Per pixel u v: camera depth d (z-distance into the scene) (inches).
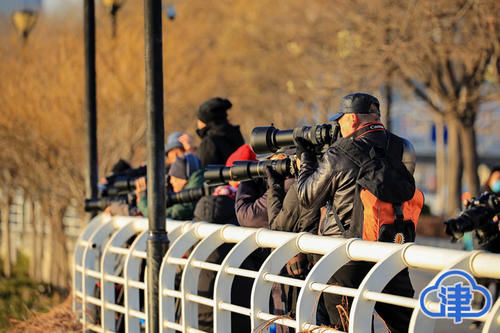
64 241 2709.2
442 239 2940.5
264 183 793.6
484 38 2282.2
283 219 680.4
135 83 2536.9
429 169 7455.7
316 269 565.9
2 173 3075.8
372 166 601.9
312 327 555.2
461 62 2672.2
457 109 2709.2
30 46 2677.2
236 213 774.5
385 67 2623.0
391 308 629.9
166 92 2812.5
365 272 612.4
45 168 2591.0
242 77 4055.1
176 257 770.2
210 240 732.0
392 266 528.7
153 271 772.0
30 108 2518.5
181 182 978.7
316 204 631.2
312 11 3412.9
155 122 778.2
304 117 3735.2
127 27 2664.9
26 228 3641.7
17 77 2571.4
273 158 757.9
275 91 4035.4
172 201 863.7
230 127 1031.6
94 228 1043.3
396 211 601.0
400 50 2475.4
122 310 861.2
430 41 2445.9
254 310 615.8
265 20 4015.8
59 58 2583.7
